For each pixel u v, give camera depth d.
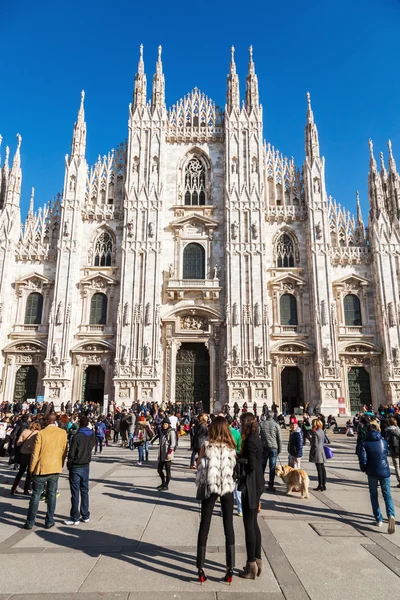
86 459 12.23
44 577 8.39
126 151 56.06
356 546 10.30
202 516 8.67
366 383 49.19
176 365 50.53
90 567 8.90
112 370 48.97
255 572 8.48
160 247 51.28
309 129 55.16
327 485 17.61
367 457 12.07
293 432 18.70
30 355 49.91
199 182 55.81
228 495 8.63
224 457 8.80
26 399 49.16
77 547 10.09
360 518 12.72
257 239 50.91
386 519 12.60
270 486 16.33
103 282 51.41
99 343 48.94
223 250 52.56
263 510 13.60
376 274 50.84
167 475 16.66
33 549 9.93
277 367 49.09
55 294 49.62
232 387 47.03
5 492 16.30
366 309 50.91
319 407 46.56
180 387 49.78
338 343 49.28
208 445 8.97
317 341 48.28
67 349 48.19
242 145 54.38
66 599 7.50
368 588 8.04
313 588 8.02
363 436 19.44
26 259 52.69
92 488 16.84
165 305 50.72
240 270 50.16
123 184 55.19
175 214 53.94
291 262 53.06
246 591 7.89
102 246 53.47
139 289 49.81
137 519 12.51
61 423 19.66
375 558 9.55
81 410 40.53
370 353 49.06
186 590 7.89
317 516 12.93
